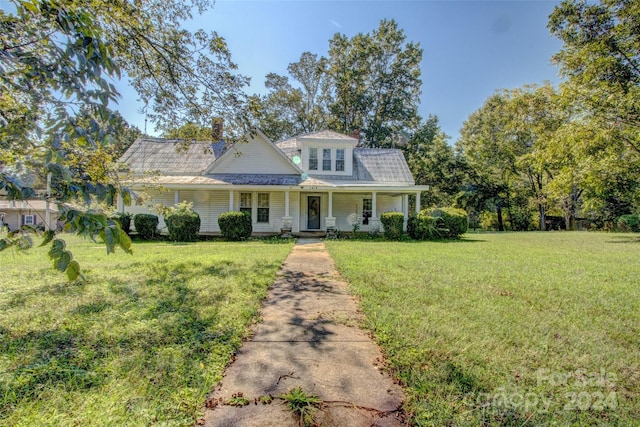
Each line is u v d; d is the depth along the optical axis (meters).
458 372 2.41
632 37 12.70
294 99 30.98
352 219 17.06
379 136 29.12
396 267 6.53
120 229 1.54
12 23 1.56
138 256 8.11
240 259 7.57
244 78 6.73
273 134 30.88
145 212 14.83
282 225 14.27
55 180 1.57
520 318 3.58
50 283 5.09
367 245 10.88
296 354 2.74
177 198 14.23
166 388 2.17
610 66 12.87
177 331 3.14
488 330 3.22
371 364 2.56
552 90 21.47
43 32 1.58
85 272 5.93
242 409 1.97
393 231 13.55
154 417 1.88
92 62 1.58
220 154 16.58
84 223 1.47
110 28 4.39
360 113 29.50
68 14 1.54
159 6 5.67
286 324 3.44
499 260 7.61
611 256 8.42
